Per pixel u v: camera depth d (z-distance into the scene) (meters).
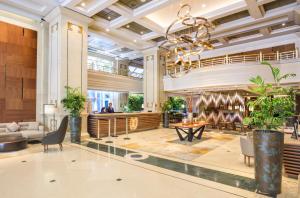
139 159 4.99
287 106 3.12
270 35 10.41
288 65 8.84
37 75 8.34
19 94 7.82
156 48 12.41
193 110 16.50
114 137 8.29
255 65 9.41
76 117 7.16
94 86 13.47
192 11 8.48
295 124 4.28
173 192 3.13
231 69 9.93
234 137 8.50
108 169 4.20
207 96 13.39
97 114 8.35
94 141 7.33
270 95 3.34
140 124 10.38
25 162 4.64
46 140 5.64
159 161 4.84
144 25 9.14
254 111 3.38
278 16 8.18
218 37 10.55
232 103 12.66
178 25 9.39
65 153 5.50
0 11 7.44
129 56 16.64
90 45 14.16
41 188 3.24
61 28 7.59
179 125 7.44
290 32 9.91
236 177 3.79
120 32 10.12
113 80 14.92
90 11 7.83
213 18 8.39
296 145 3.65
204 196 3.00
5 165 4.41
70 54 7.85
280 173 3.08
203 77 10.77
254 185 3.41
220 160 4.95
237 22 9.12
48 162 4.65
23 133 6.65
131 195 3.01
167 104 12.41
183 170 4.19
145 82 13.05
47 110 6.74
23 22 8.03
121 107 18.28
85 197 2.94
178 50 7.91
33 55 8.28
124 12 7.98
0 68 7.38
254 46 11.40
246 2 7.05
